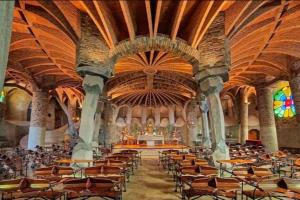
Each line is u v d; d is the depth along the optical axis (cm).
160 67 1539
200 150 1452
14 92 2447
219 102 930
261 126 1658
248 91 2217
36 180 431
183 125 2489
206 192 445
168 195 609
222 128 908
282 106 2008
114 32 955
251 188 643
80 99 2497
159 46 949
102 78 969
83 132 888
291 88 1391
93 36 956
